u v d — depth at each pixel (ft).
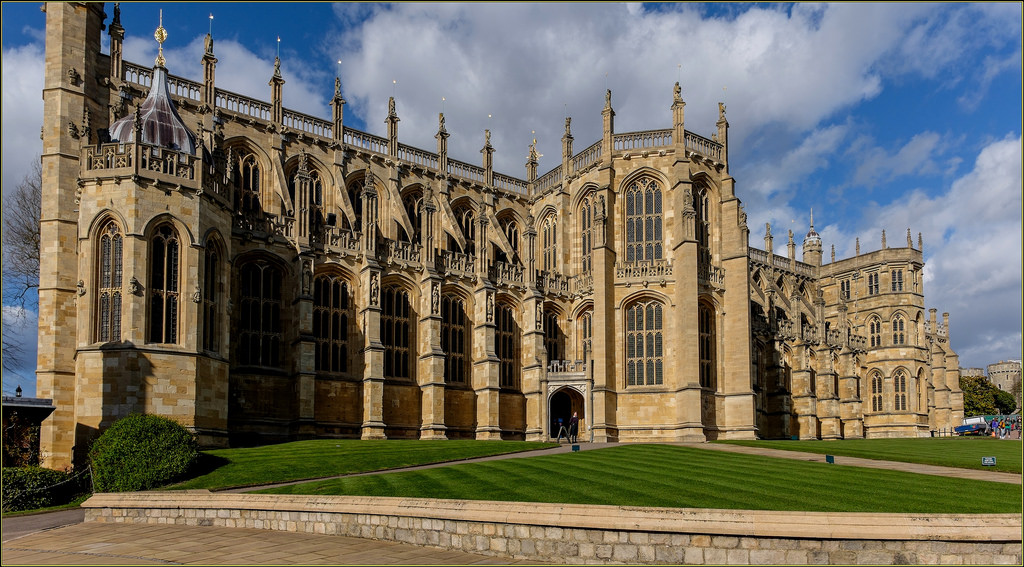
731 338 218.79
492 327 210.18
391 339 198.49
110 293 134.62
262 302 174.81
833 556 62.64
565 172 238.27
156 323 136.26
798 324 280.72
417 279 203.82
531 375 215.92
